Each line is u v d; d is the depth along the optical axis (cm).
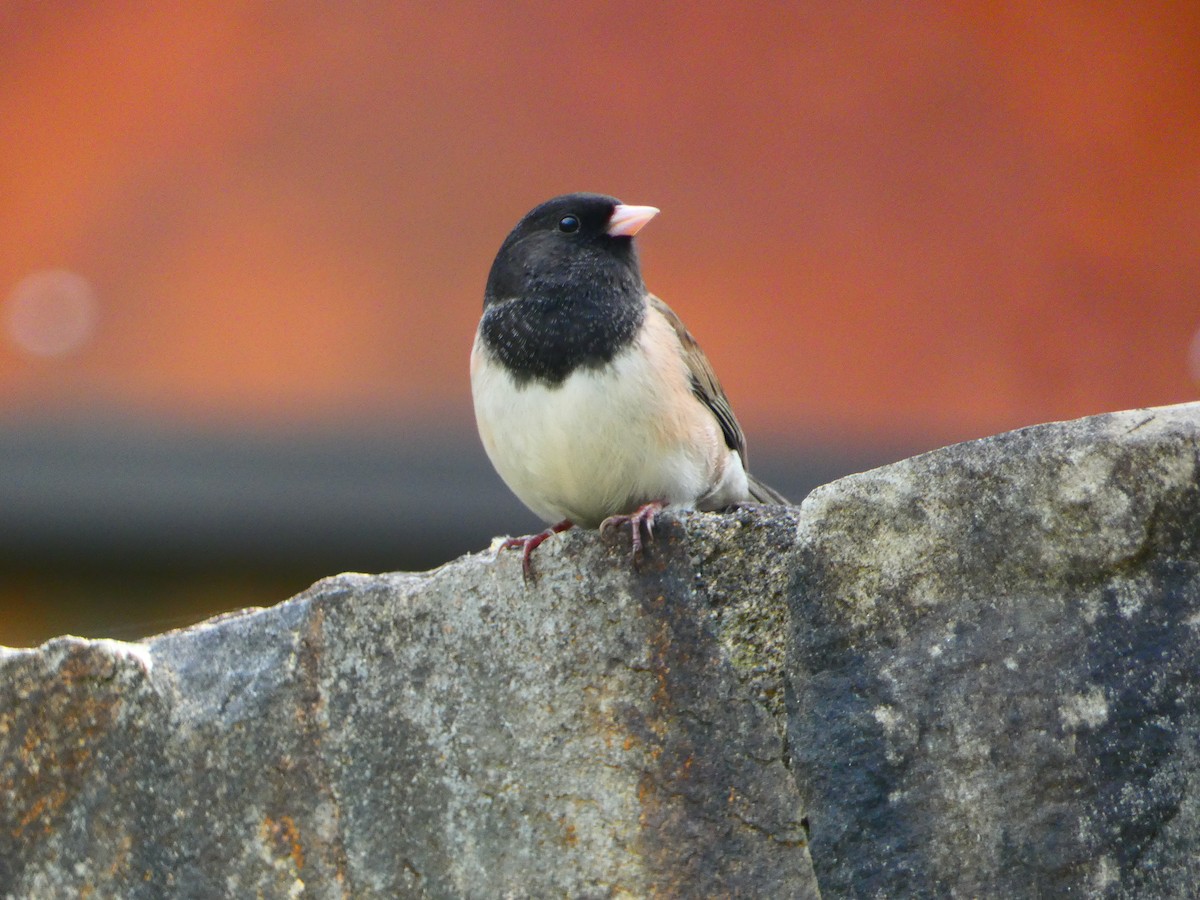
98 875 445
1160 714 439
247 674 445
